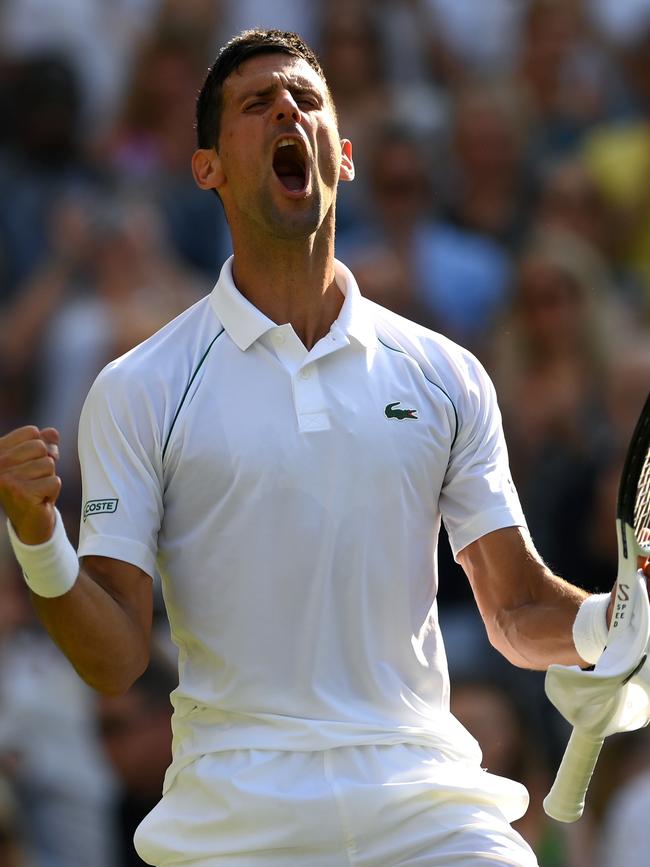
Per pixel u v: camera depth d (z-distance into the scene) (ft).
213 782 44.83
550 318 101.65
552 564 94.12
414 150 110.01
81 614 43.62
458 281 107.24
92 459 46.06
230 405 45.68
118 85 126.62
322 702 44.91
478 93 120.06
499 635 48.19
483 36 130.93
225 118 47.50
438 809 45.16
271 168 46.37
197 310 47.67
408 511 46.01
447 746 46.06
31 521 42.57
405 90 122.93
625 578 44.65
